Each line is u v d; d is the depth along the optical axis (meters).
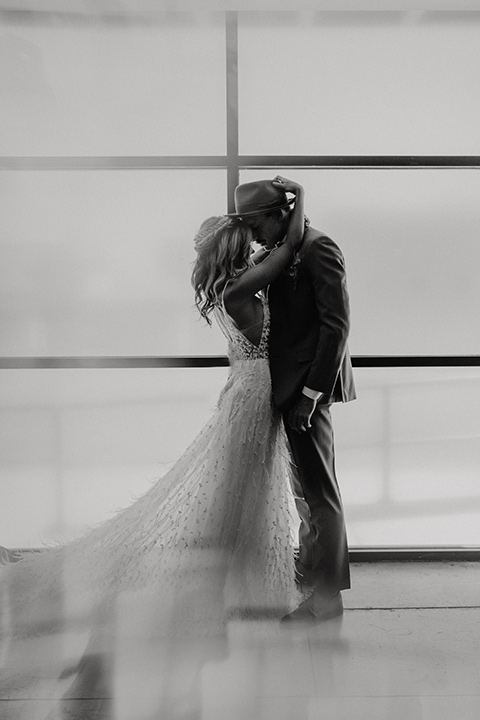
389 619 2.00
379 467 2.63
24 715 1.54
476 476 2.61
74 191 2.62
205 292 1.93
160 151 2.62
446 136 2.60
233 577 1.90
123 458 2.65
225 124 2.62
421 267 2.62
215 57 2.58
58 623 1.83
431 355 2.53
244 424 1.93
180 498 1.94
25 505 2.63
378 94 2.59
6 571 1.96
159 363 2.54
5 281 2.64
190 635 1.83
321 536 1.95
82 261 2.66
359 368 2.61
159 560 1.89
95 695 1.60
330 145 2.62
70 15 2.53
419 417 2.62
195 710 1.55
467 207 2.59
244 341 1.94
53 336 2.67
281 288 1.91
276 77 2.59
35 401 2.62
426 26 2.54
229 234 1.89
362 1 2.49
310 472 1.95
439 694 1.61
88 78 2.59
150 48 2.57
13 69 2.55
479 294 2.63
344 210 2.60
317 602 1.93
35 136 2.60
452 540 2.62
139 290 2.67
